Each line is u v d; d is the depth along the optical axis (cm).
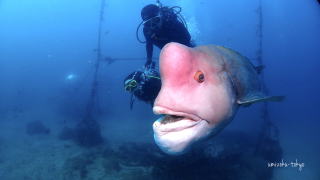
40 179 682
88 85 2797
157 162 641
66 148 930
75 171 693
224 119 238
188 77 211
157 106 204
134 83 503
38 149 930
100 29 1396
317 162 938
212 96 220
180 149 206
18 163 793
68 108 1942
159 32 630
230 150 753
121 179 622
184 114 205
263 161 766
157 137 207
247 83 284
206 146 672
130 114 1939
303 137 1424
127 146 881
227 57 271
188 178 585
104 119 1706
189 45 687
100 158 756
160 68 217
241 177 630
